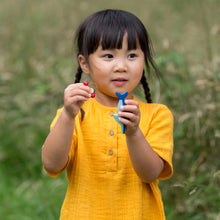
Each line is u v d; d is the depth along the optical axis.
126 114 1.88
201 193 3.31
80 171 2.16
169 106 3.74
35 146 4.83
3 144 4.88
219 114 3.53
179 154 3.57
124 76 2.07
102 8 7.18
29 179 4.56
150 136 2.17
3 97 5.06
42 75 5.41
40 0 7.54
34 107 5.05
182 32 5.85
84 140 2.17
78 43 2.32
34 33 6.48
